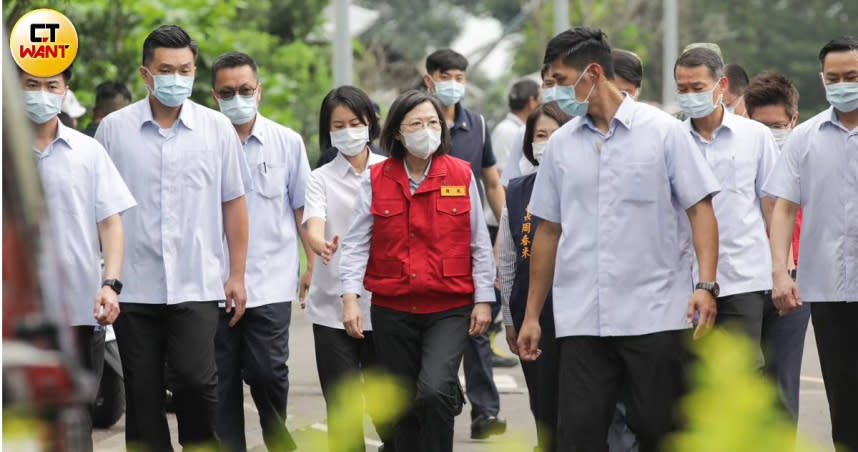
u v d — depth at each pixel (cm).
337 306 1345
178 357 1263
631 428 1077
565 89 1052
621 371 1078
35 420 369
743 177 1373
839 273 1256
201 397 1273
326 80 5447
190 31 3491
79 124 2953
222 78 1462
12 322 388
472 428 1700
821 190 1264
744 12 10719
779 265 1281
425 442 1198
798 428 345
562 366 1086
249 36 5141
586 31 1051
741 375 349
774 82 1527
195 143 1284
